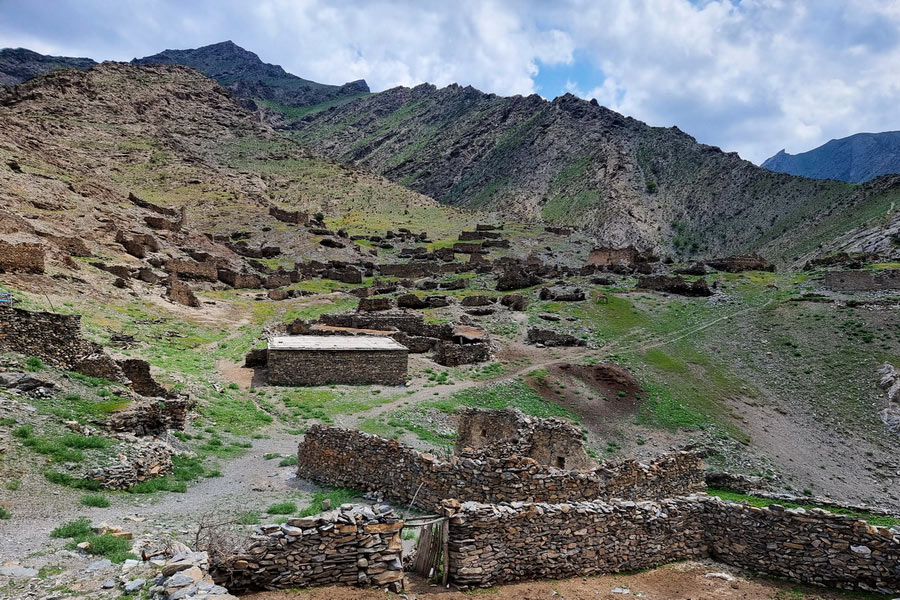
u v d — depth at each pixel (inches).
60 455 587.5
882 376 2192.4
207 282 3447.3
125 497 576.1
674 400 2038.6
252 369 1752.0
